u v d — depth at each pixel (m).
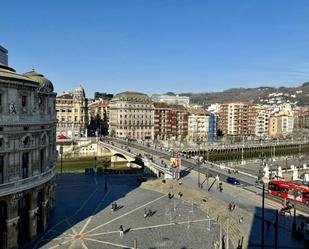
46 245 58.97
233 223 69.12
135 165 156.12
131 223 70.56
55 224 69.44
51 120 69.75
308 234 61.53
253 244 58.81
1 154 53.78
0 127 53.03
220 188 94.56
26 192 59.09
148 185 104.31
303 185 94.19
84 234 64.19
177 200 89.12
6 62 78.56
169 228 67.94
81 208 80.75
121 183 109.62
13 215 55.94
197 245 59.50
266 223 69.25
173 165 117.50
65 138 191.25
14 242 56.31
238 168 153.62
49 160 70.56
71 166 157.38
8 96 54.41
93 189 100.50
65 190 99.12
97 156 183.88
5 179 54.47
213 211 78.44
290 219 71.88
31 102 59.97
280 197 89.94
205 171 122.69
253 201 85.00
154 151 165.25
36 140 61.97
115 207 79.94
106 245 59.09
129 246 58.69
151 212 78.31
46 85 75.38
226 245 57.81
